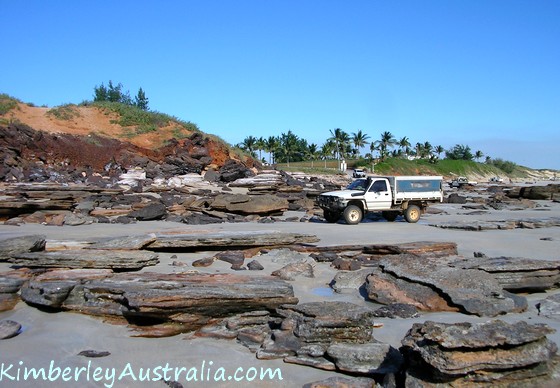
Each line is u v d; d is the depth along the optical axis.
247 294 7.79
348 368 6.00
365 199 21.20
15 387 5.79
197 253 12.57
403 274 9.40
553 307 8.60
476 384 5.12
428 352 5.30
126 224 19.34
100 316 8.00
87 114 46.38
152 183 33.66
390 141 100.25
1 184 29.44
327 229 18.64
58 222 18.88
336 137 96.81
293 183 37.00
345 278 10.09
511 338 5.25
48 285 8.38
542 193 38.97
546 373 5.32
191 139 43.72
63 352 6.81
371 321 6.88
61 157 37.31
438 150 130.38
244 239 12.90
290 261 11.85
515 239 16.23
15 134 35.81
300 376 6.05
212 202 22.50
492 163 133.25
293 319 6.99
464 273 9.33
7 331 7.27
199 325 7.67
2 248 10.56
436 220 23.33
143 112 49.00
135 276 8.84
